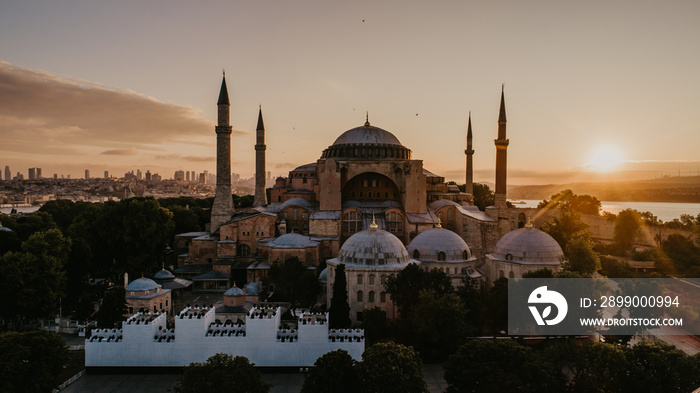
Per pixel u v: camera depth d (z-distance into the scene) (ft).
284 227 365.40
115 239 350.23
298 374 209.77
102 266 360.89
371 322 229.66
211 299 319.68
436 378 199.82
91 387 193.88
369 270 254.47
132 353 208.54
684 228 463.83
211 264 372.58
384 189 409.28
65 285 284.82
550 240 272.10
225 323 227.61
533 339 231.09
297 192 437.58
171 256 437.17
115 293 245.45
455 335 213.25
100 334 212.84
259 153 491.72
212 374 155.12
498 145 412.36
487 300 243.40
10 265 241.96
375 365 158.30
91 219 383.86
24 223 411.95
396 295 238.89
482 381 154.30
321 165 381.60
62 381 194.29
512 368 160.25
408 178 375.66
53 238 287.89
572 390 169.48
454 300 217.97
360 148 432.25
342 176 397.39
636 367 162.30
